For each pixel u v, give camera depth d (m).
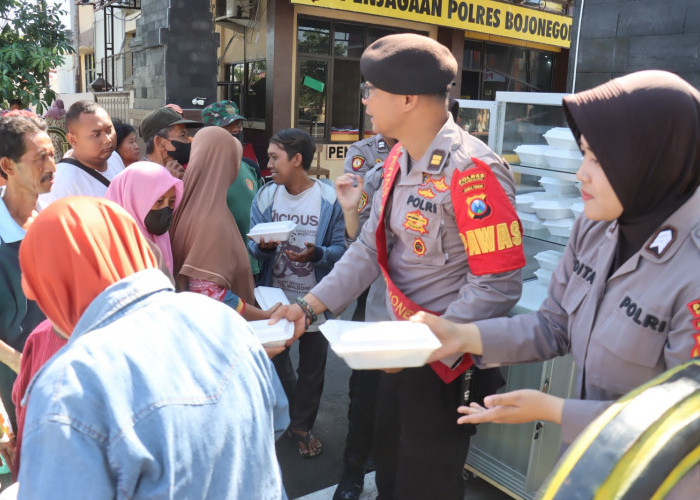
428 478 1.93
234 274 2.21
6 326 2.12
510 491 2.42
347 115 9.75
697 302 1.09
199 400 1.00
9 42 7.16
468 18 9.73
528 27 10.52
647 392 0.62
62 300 1.08
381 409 2.02
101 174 3.08
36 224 1.08
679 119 1.08
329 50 9.22
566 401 1.23
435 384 1.82
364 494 2.65
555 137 2.47
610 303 1.25
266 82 8.95
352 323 1.53
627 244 1.26
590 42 3.60
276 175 2.90
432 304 1.84
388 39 1.68
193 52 7.51
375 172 2.63
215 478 1.02
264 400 1.14
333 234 2.92
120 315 1.03
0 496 1.13
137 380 0.95
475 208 1.64
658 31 3.25
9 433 1.74
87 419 0.88
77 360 0.92
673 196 1.15
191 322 1.07
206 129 2.21
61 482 0.85
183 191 2.18
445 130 1.72
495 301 1.67
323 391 3.66
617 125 1.09
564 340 1.52
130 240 1.12
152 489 0.92
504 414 1.28
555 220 2.55
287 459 2.94
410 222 1.79
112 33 11.72
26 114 2.31
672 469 0.56
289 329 1.84
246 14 9.08
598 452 0.58
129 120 9.06
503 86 11.32
